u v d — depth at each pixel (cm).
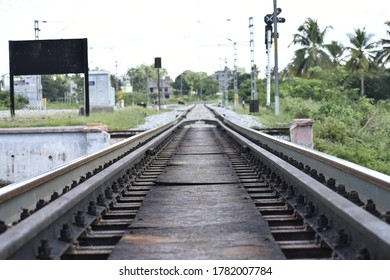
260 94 8144
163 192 929
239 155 1662
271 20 5338
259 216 704
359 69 7762
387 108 4716
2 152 2112
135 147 1647
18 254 455
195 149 1948
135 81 19300
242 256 511
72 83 13400
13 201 687
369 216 476
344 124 2848
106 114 4406
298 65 8106
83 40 3822
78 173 1055
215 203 811
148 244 563
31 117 3856
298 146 1317
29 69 3859
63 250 527
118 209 813
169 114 6119
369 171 770
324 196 593
